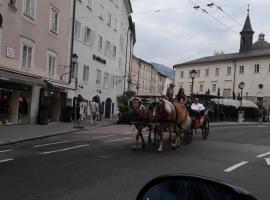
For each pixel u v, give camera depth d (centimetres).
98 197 764
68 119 3175
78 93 3575
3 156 1255
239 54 7969
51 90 2892
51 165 1098
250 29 7944
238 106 5031
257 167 1196
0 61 2239
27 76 2484
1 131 2028
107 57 4500
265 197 823
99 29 4144
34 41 2639
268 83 7181
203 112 1995
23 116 2603
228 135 2389
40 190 805
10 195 758
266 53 7250
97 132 2347
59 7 3045
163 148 1590
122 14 5259
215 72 8219
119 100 3522
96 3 3994
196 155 1426
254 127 3500
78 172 1009
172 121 1545
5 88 2350
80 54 3594
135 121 1543
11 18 2330
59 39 3081
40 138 1886
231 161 1304
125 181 920
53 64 2994
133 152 1437
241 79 7656
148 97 2014
